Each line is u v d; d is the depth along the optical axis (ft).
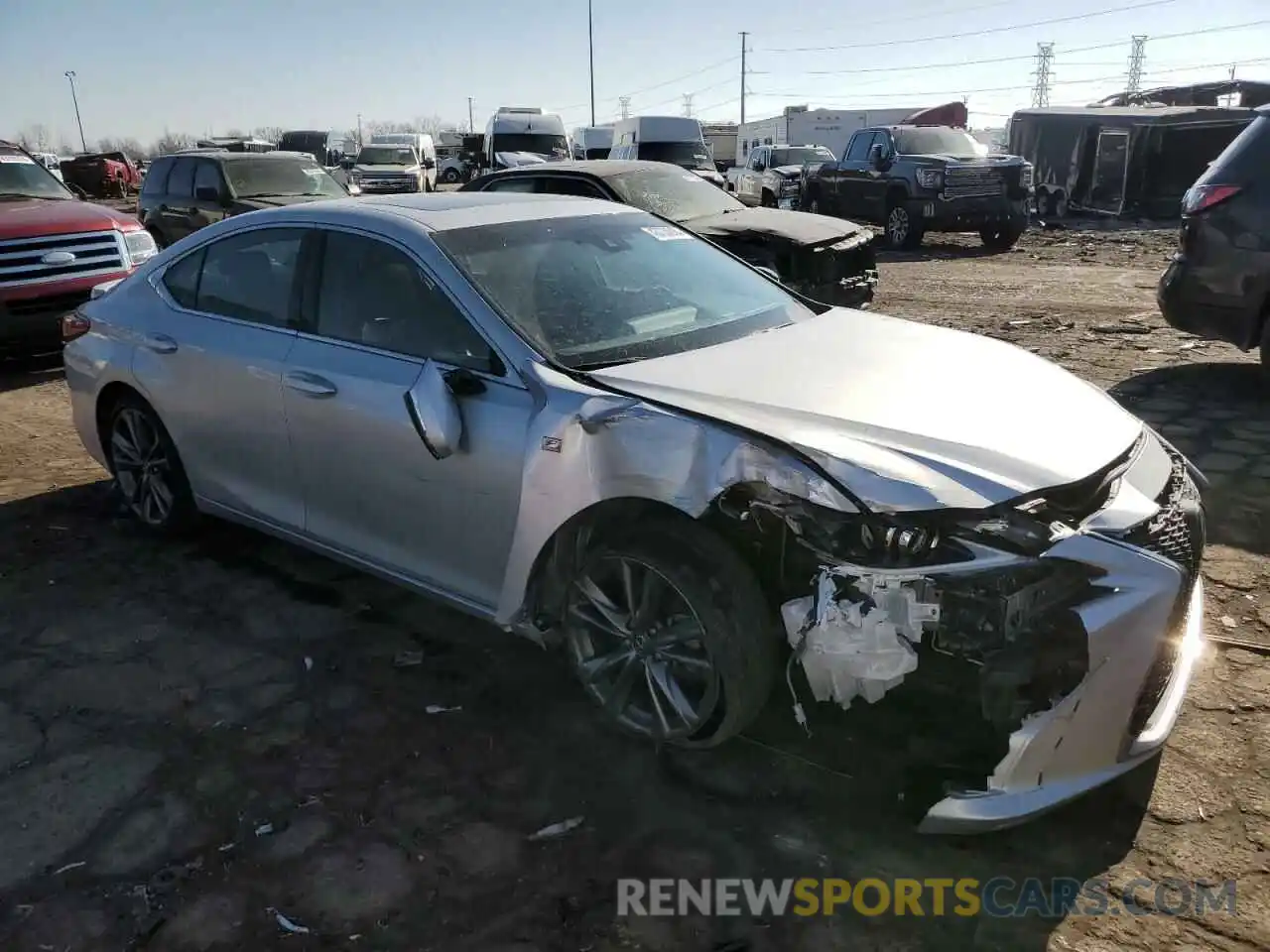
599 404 9.72
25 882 8.72
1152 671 8.39
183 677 11.94
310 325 12.76
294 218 13.39
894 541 8.14
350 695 11.46
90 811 9.61
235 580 14.52
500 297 11.34
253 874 8.75
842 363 10.96
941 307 34.86
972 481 8.36
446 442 10.43
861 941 7.91
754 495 8.84
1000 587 7.93
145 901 8.46
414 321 11.69
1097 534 8.38
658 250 13.74
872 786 8.95
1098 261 47.96
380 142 109.70
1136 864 8.55
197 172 46.26
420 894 8.47
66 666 12.23
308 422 12.40
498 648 12.46
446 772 10.06
